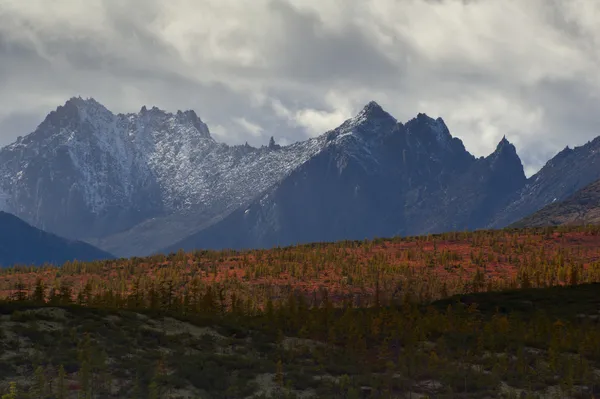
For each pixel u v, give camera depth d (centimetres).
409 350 8806
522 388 7662
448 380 7612
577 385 7800
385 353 8731
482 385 7512
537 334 10206
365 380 7525
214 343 8762
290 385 7238
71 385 6619
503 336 9994
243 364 7756
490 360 8569
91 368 6894
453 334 10112
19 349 7388
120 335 8269
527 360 8544
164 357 7712
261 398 6744
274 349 8844
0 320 8169
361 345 9019
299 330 9994
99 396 6450
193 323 9594
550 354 8650
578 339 9838
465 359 8712
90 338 8019
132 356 7669
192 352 8175
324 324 10756
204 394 6806
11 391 6147
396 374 7931
